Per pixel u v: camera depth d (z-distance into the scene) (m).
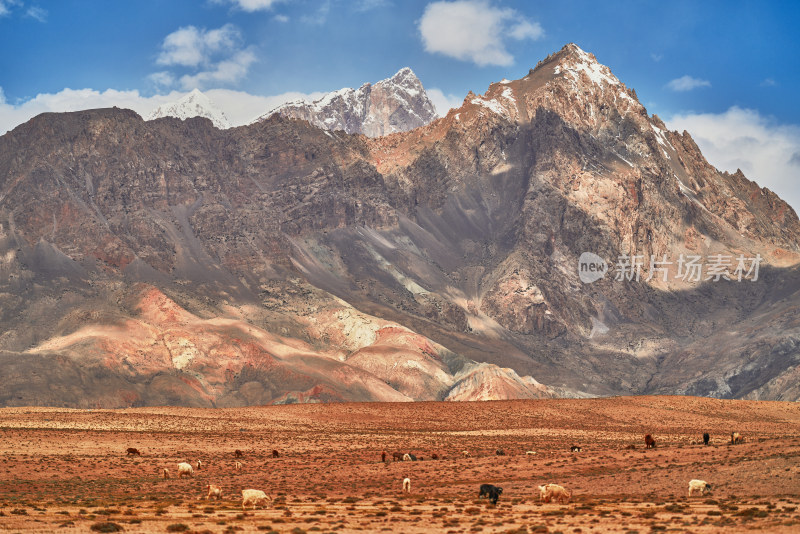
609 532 64.19
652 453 124.75
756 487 86.62
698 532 62.25
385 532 65.44
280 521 70.38
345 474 119.69
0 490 97.94
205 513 75.44
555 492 85.00
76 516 71.44
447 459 134.25
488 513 76.62
